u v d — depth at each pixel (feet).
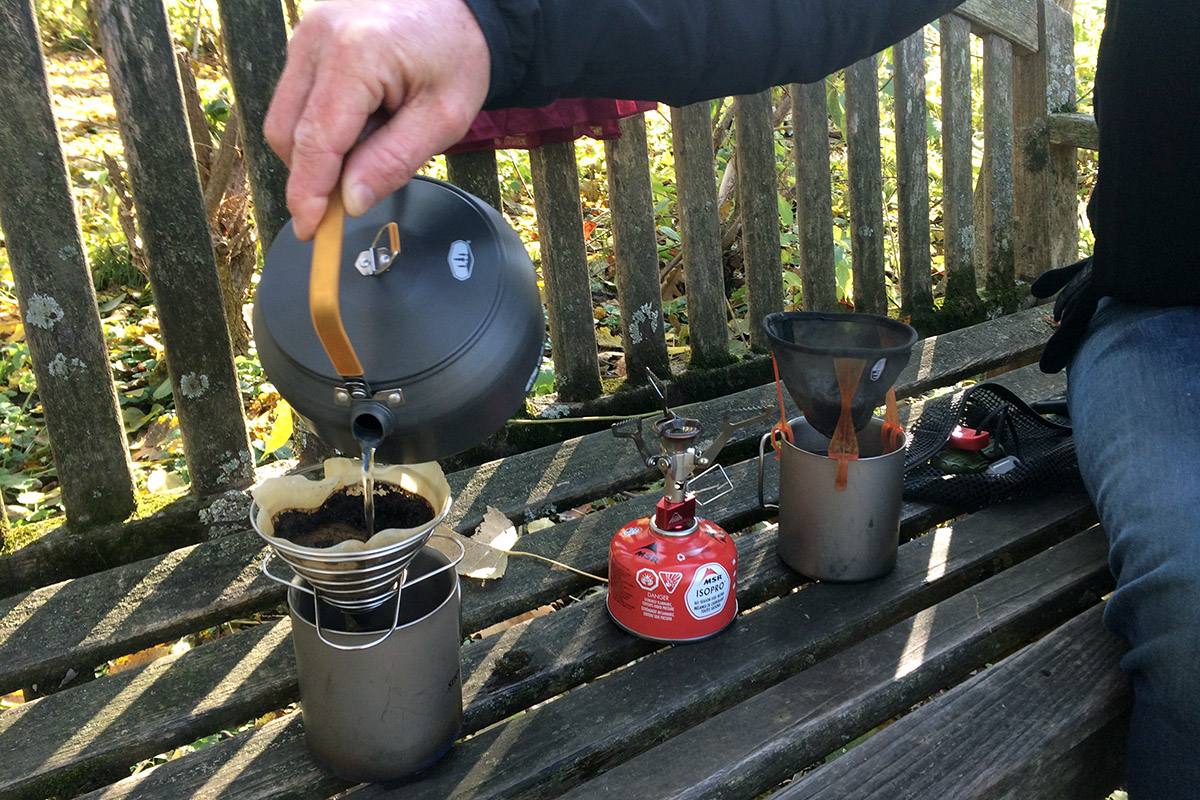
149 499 5.42
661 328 6.89
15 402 8.14
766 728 3.65
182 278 5.14
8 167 4.62
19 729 3.82
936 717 3.59
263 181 5.31
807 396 4.16
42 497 6.70
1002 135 8.17
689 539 4.20
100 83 14.07
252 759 3.65
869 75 7.39
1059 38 8.24
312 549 2.95
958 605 4.39
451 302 2.99
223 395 5.39
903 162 7.74
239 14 5.05
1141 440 3.87
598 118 6.07
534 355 3.23
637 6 3.41
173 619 4.53
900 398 7.00
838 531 4.48
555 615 4.46
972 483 5.18
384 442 3.06
